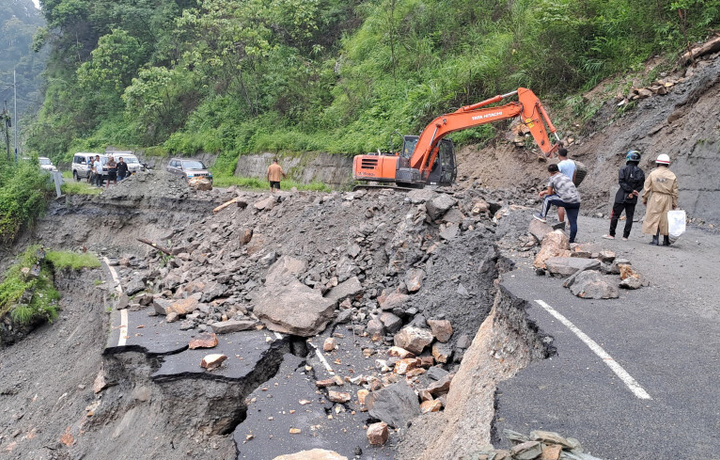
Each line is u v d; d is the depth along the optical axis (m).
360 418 7.68
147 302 13.30
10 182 26.27
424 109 25.09
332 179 28.16
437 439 6.33
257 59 40.00
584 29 21.20
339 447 7.00
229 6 41.09
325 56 39.19
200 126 42.25
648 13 19.33
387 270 12.32
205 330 11.05
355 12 39.84
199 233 18.84
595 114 18.62
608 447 4.10
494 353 7.33
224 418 8.81
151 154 44.47
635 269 8.96
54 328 17.66
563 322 6.58
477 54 25.98
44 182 26.28
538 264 8.83
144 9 56.94
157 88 47.94
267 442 7.20
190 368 9.30
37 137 57.84
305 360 9.69
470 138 22.91
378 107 29.41
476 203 13.32
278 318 10.66
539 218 10.95
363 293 11.98
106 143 51.16
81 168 34.44
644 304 7.29
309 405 8.06
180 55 51.41
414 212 13.12
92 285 18.22
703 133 14.12
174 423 8.94
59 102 60.72
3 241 25.09
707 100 14.73
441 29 30.39
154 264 18.78
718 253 10.11
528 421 4.51
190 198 22.95
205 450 8.42
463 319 9.89
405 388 7.69
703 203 13.51
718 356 5.59
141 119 49.34
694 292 7.77
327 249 13.70
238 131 38.16
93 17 60.03
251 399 8.30
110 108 55.22
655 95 16.88
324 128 32.22
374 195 15.33
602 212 15.55
